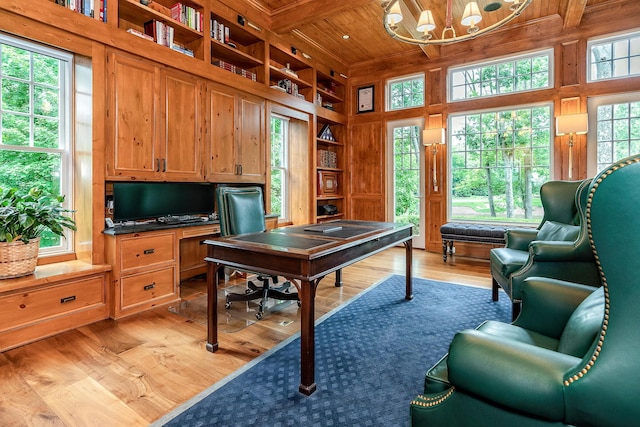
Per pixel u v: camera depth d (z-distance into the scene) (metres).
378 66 5.86
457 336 0.95
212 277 2.13
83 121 2.77
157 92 3.15
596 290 1.31
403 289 3.46
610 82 4.20
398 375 1.87
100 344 2.23
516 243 3.05
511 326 1.45
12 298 2.18
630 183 0.67
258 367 1.96
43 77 2.72
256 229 2.86
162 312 2.83
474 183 5.19
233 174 3.95
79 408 1.58
